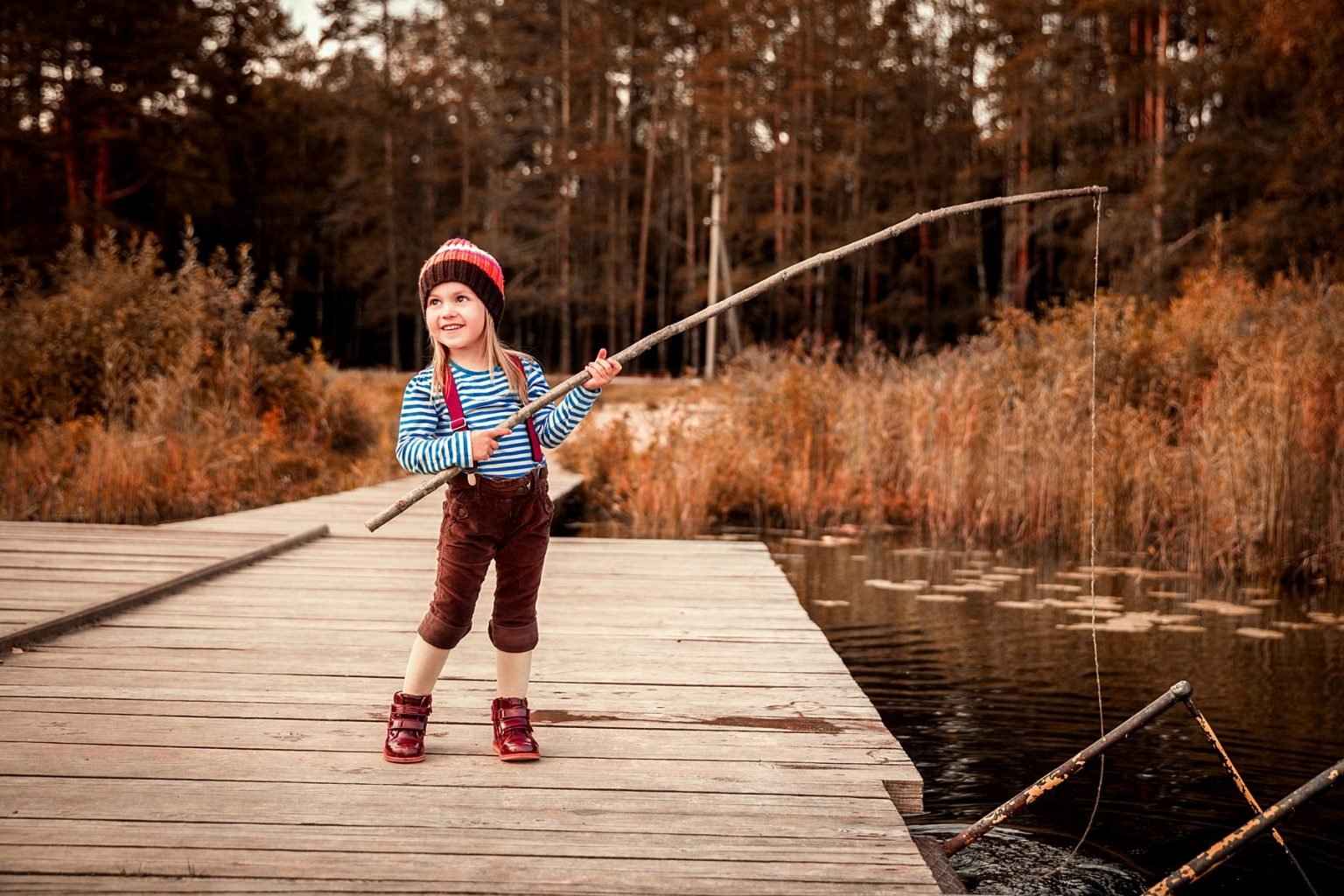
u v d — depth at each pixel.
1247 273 18.44
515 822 2.67
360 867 2.39
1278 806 2.45
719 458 12.09
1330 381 9.29
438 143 46.53
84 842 2.49
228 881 2.31
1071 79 36.84
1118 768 4.23
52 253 31.38
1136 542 9.60
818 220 42.41
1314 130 24.70
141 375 12.84
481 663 4.21
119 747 3.14
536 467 3.08
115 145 34.03
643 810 2.76
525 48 43.25
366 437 16.75
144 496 10.62
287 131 47.75
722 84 41.78
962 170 41.81
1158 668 5.71
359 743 3.23
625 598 5.61
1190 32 34.69
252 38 46.00
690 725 3.47
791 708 3.67
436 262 3.08
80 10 32.94
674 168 47.00
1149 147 31.83
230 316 14.85
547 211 44.34
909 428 11.73
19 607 4.86
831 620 6.84
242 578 6.02
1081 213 36.19
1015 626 6.65
